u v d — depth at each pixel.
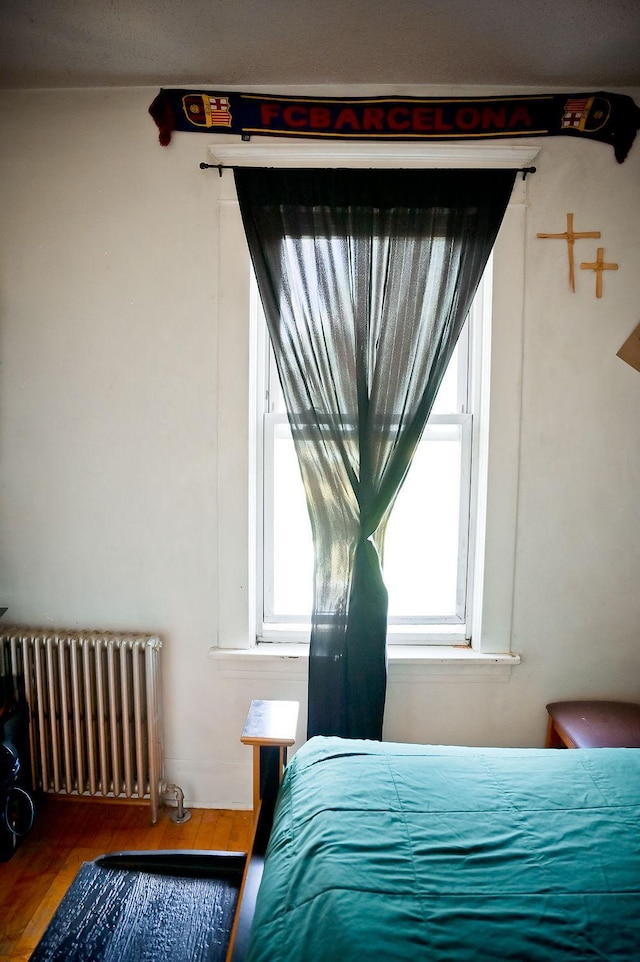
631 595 2.17
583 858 1.17
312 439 2.02
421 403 2.00
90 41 1.79
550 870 1.14
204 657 2.20
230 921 1.33
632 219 2.04
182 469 2.15
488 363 2.10
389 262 1.98
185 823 2.13
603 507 2.13
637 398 2.10
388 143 2.00
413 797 1.34
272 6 1.63
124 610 2.21
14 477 2.18
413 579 2.29
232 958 1.06
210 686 2.21
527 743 2.22
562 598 2.17
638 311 2.07
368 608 2.01
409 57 1.87
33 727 2.13
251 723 1.60
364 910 1.02
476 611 2.22
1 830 1.92
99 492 2.17
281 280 2.01
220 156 2.03
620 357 2.08
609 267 2.05
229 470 2.13
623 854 1.18
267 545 2.27
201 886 1.44
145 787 2.18
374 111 2.00
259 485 2.25
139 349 2.12
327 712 2.04
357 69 1.94
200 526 2.16
